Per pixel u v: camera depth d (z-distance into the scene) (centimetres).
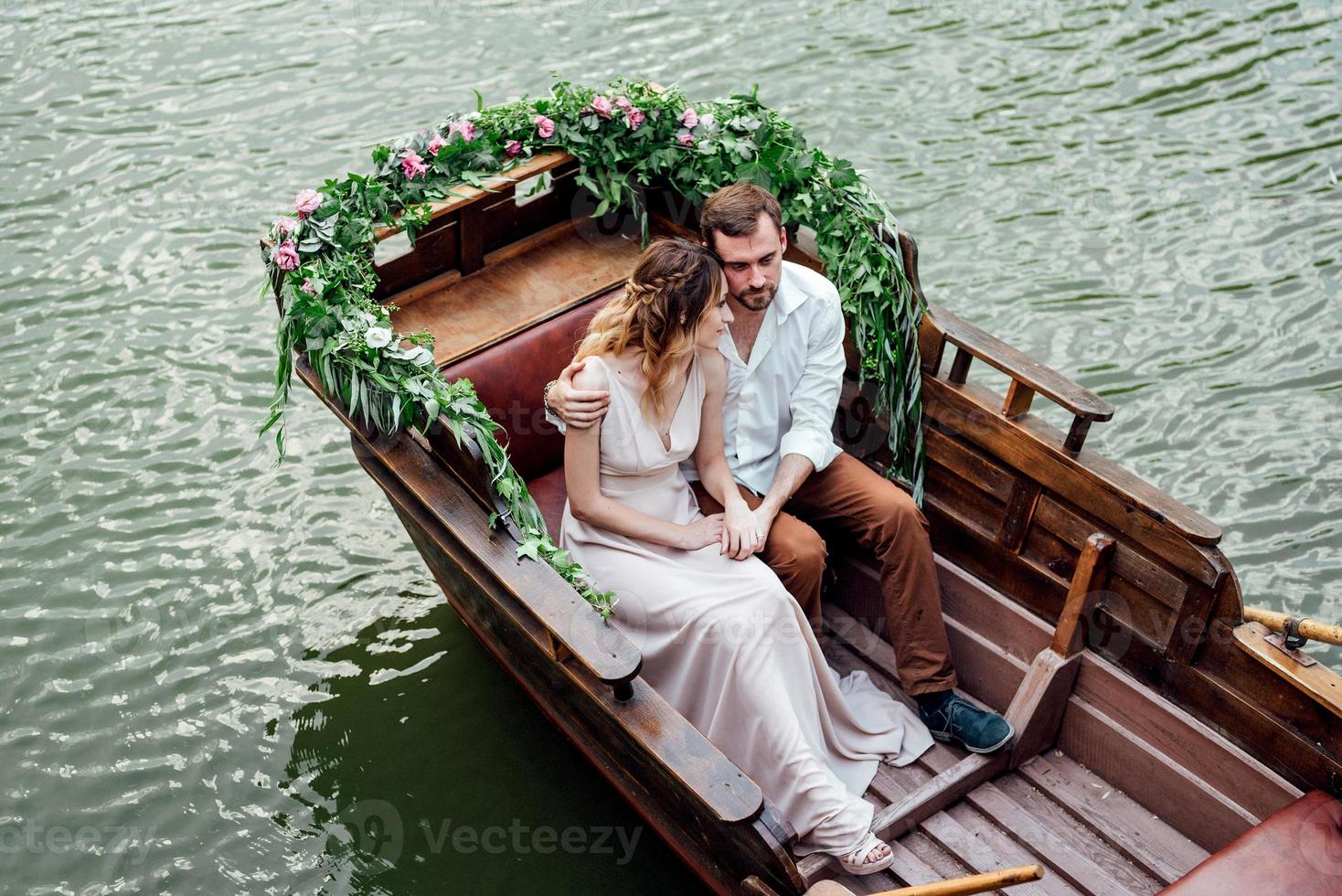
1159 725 314
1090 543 311
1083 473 312
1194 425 488
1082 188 596
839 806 290
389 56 679
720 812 260
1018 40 691
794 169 354
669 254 290
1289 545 445
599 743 329
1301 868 266
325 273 325
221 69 670
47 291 548
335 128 630
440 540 326
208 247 568
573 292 360
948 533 358
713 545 316
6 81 661
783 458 330
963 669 355
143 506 466
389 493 340
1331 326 525
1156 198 589
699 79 661
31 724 397
